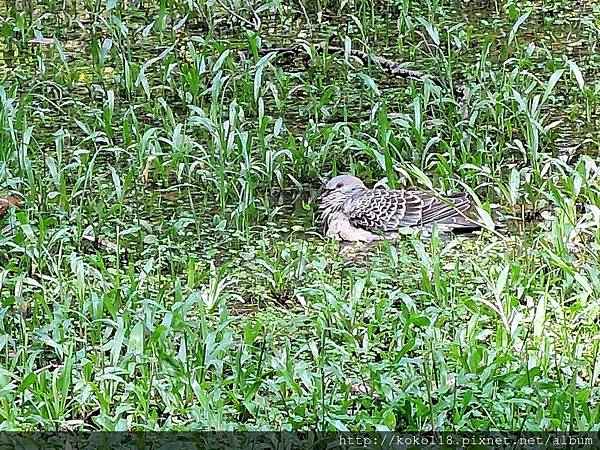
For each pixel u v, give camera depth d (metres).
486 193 10.09
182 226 9.57
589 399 7.20
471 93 11.15
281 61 12.81
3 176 9.75
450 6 14.09
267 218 9.91
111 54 12.98
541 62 12.58
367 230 9.45
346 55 12.07
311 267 9.03
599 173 9.52
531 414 6.97
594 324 7.90
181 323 7.64
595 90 11.16
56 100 11.94
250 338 7.69
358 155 10.78
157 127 11.30
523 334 7.91
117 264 8.89
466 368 7.27
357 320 8.11
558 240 8.62
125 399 7.20
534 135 10.12
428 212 9.45
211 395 7.09
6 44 13.21
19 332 8.05
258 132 10.62
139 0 14.22
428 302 8.33
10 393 7.07
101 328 7.87
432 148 10.82
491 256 9.04
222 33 13.51
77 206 9.90
